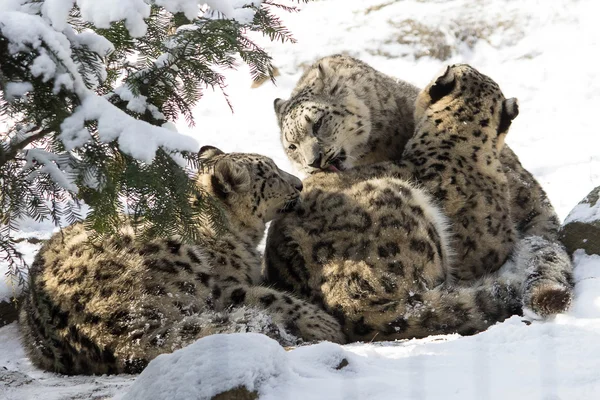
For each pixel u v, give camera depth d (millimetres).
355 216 12422
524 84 27750
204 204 9281
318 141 16812
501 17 30422
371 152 17328
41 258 11578
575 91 27000
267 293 11797
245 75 28984
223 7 8234
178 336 10422
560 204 18484
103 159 7867
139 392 7398
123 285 10820
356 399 7266
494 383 7711
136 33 7613
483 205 14125
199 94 9094
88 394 9180
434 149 14625
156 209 8320
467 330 11570
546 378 7719
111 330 10562
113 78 8914
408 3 30875
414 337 11578
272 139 24469
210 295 11531
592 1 31516
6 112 7898
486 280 12695
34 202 8617
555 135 23984
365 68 17906
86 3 7473
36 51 7324
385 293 11758
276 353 7633
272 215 13359
